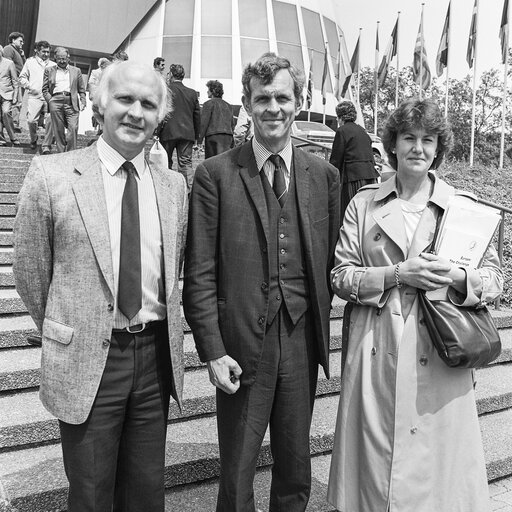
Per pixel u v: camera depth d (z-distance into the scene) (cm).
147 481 222
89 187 205
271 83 225
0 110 922
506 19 1698
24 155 841
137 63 208
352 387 250
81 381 203
